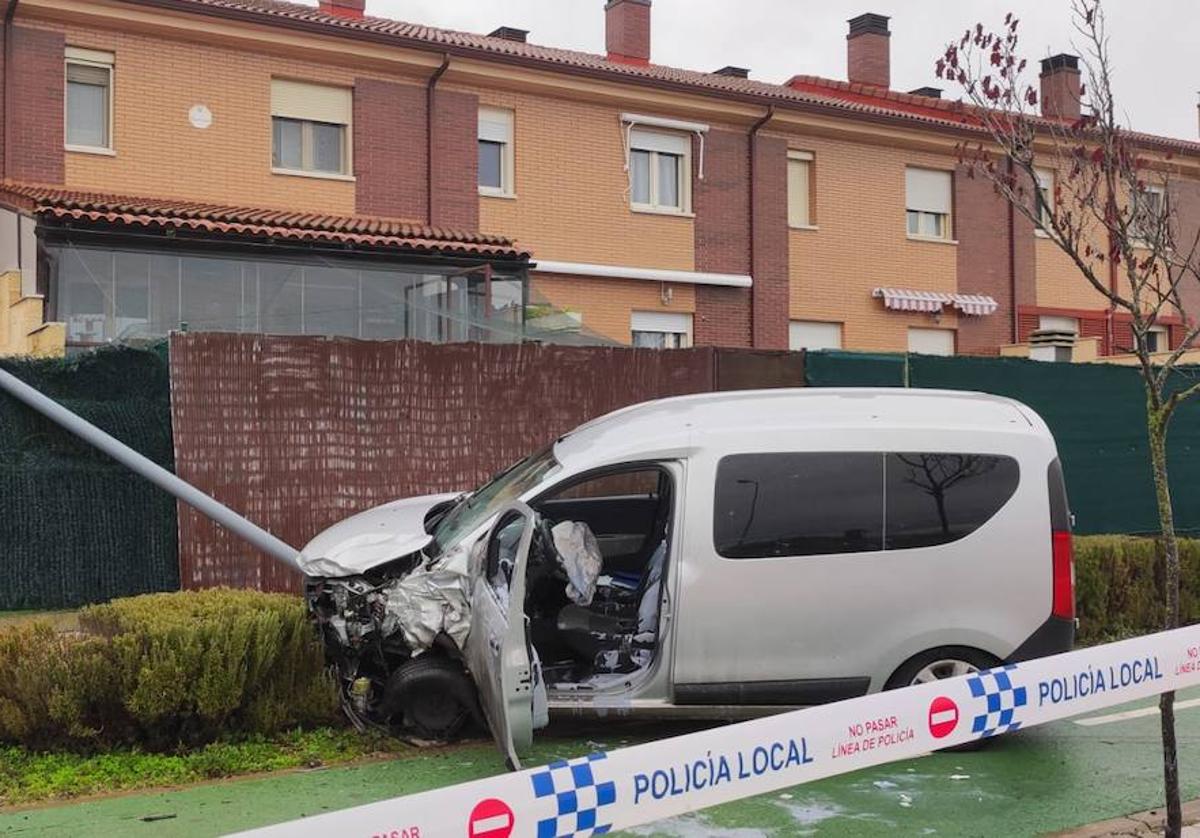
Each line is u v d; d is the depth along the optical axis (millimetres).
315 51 17266
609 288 19656
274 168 17219
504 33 24156
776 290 21172
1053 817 5164
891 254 22438
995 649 6113
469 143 18516
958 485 6199
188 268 13445
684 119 20406
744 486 6043
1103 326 24688
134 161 16203
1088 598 9047
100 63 16078
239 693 5875
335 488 9250
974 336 23281
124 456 8266
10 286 11133
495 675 5152
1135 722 6836
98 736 5770
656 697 5922
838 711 3822
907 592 6066
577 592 6219
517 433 9930
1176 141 24453
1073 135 7410
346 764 5828
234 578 8836
